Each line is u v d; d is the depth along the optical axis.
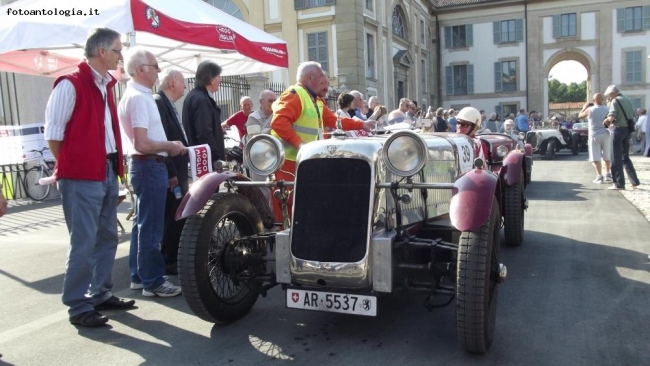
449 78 38.03
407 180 3.38
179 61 8.62
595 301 4.00
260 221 4.06
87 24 5.14
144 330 3.72
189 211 3.50
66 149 3.62
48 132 3.58
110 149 3.98
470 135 5.55
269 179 3.85
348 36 21.06
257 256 3.71
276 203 4.42
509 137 8.42
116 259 5.78
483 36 36.84
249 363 3.16
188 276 3.45
